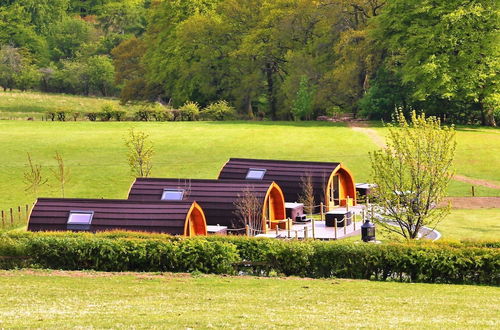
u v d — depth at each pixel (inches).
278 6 7047.2
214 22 7273.6
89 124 5959.6
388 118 6486.2
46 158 4781.0
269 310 1696.6
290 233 3157.0
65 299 1807.3
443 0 5954.7
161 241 2252.7
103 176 4404.5
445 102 6343.5
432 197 2615.7
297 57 6820.9
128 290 1929.1
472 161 4731.8
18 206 3786.9
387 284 2076.8
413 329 1520.7
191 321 1556.3
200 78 7386.8
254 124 6038.4
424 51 5994.1
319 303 1793.8
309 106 6678.2
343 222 3270.2
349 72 6565.0
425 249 2161.7
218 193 3179.1
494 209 3710.6
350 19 7003.0
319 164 3708.2
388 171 2650.1
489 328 1553.9
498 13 5812.0
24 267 2265.0
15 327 1486.2
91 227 2736.2
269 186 3198.8
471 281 2135.8
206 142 5211.6
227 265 2223.2
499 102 6043.3
